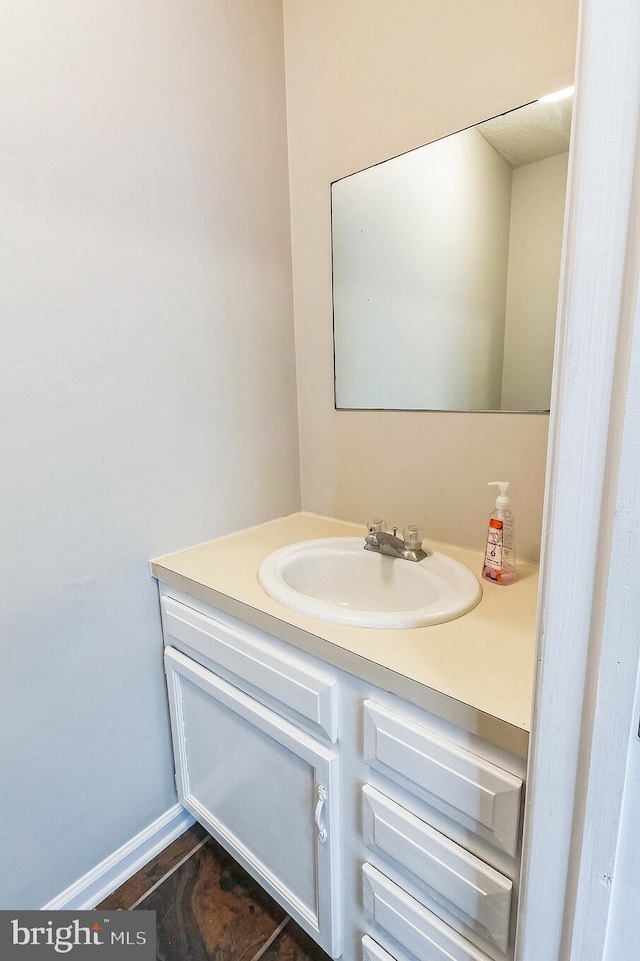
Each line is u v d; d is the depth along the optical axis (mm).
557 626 440
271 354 1418
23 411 935
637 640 394
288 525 1463
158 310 1128
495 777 627
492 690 667
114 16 978
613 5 327
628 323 358
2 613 951
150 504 1174
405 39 1094
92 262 999
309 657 863
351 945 931
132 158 1038
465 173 1062
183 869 1273
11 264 890
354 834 861
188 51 1112
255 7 1242
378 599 1173
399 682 713
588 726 437
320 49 1247
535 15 924
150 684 1244
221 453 1318
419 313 1196
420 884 763
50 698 1045
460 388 1154
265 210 1342
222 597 1002
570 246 379
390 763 749
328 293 1367
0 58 837
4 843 1009
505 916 653
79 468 1031
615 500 385
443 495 1229
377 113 1175
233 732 1094
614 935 474
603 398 379
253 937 1113
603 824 447
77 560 1054
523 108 967
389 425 1305
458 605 892
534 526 1093
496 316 1072
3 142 857
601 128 347
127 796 1231
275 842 1056
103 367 1045
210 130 1180
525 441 1074
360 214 1257
